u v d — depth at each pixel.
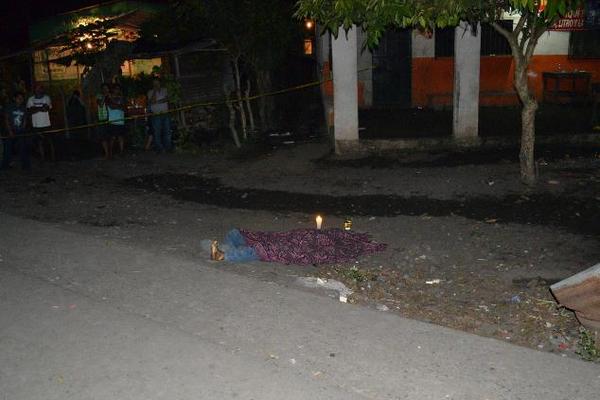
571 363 4.36
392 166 11.80
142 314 5.27
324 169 11.98
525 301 5.95
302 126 16.36
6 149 13.22
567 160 11.34
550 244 7.55
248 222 8.98
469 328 5.35
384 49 16.77
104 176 12.51
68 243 7.43
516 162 11.37
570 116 14.55
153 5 19.67
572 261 6.98
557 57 16.27
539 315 5.61
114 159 14.06
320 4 8.55
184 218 9.28
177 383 4.12
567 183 9.92
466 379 4.15
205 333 4.88
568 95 15.98
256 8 13.66
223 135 16.08
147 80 15.65
